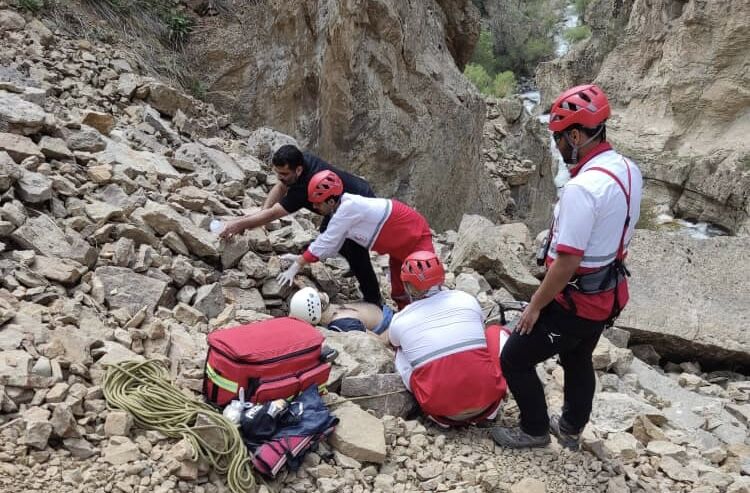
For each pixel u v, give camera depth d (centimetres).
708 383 627
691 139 2645
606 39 3081
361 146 894
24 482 297
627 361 578
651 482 402
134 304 443
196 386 380
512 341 374
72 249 451
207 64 839
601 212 330
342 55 830
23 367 334
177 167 630
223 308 483
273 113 845
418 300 417
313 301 445
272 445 338
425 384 398
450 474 371
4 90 587
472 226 739
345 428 368
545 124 1948
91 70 725
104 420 339
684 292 695
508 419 436
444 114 1034
